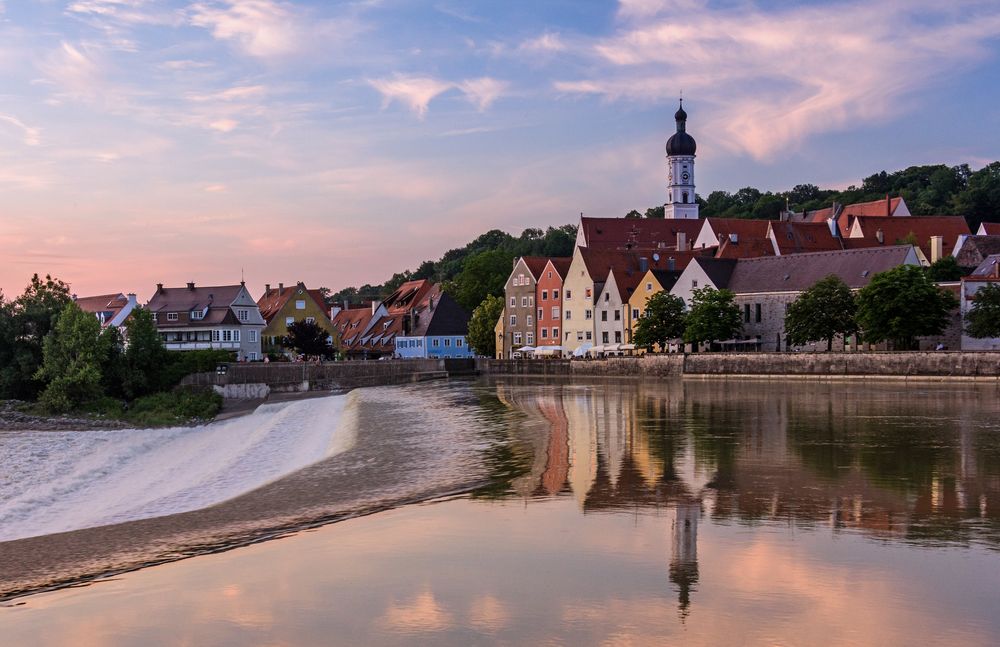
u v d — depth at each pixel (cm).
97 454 6844
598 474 3447
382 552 2303
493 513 2744
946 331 9812
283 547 2408
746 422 5303
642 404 7006
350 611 1852
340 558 2261
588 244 17338
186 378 11512
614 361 12062
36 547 2605
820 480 3197
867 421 5222
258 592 2002
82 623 1845
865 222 15612
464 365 13650
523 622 1752
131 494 4441
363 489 3397
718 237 15950
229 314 15100
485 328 16425
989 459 3659
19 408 9938
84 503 4312
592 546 2289
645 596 1883
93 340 10125
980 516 2567
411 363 13088
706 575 2016
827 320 10325
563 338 14975
